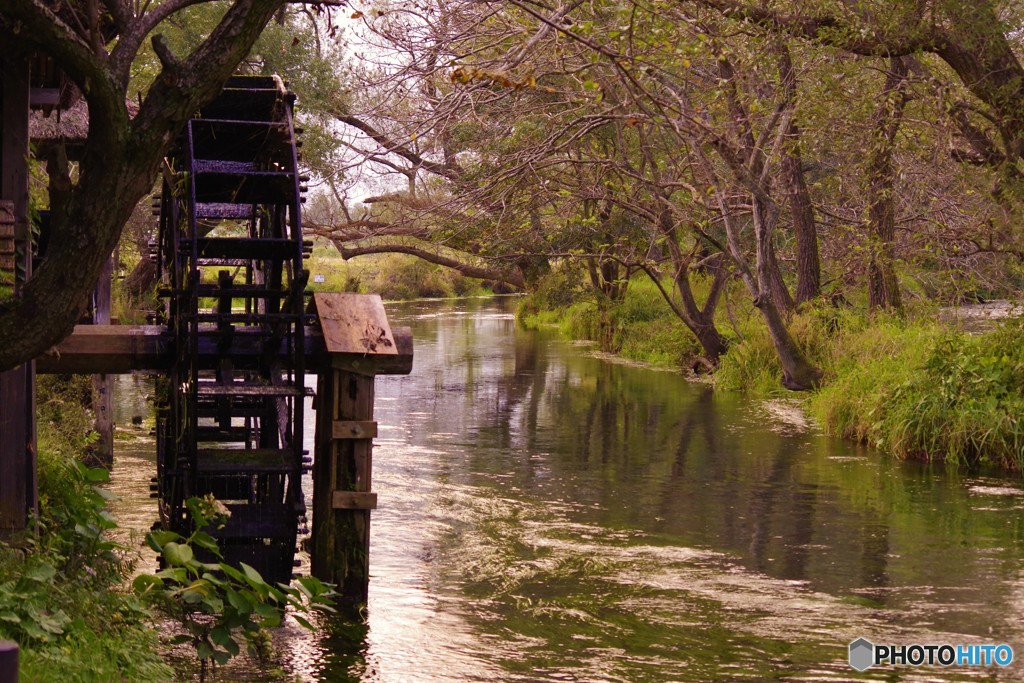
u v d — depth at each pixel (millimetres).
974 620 7754
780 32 14703
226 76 5262
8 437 6949
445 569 9062
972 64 15000
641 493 12047
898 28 14617
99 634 5555
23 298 5109
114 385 22234
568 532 10312
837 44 14734
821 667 6797
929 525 10594
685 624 7695
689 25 12609
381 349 8102
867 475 13070
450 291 63406
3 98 6914
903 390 14891
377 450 14695
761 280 17891
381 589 8484
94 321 12492
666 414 18312
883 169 18297
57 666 4754
